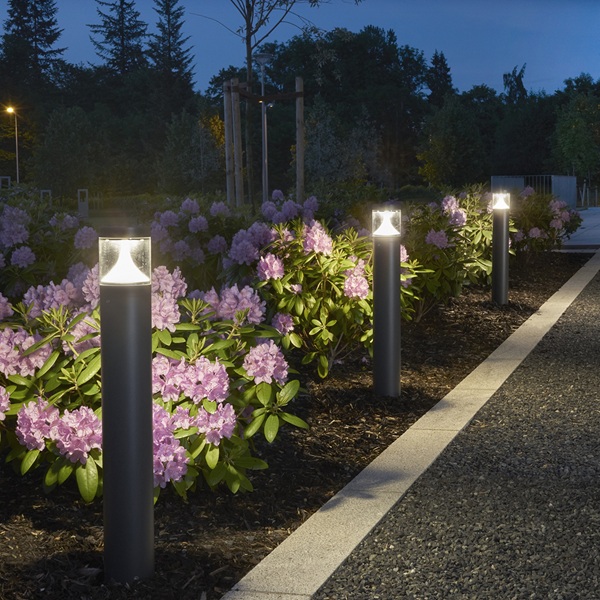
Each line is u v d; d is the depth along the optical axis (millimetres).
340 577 3176
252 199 14500
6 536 3424
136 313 2990
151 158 91438
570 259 15742
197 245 8070
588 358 7262
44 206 7703
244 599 2979
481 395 6016
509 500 3941
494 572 3193
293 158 57250
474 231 11281
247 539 3535
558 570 3195
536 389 6195
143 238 2990
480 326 8867
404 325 8750
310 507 3920
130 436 3027
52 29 109188
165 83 100250
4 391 3641
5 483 4023
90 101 107812
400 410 5664
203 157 67812
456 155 77812
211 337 4082
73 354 3873
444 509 3844
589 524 3627
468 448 4793
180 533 3555
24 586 3014
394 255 5812
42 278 7137
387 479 4250
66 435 3404
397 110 91500
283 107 87062
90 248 7230
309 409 5551
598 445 4805
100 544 3408
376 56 101312
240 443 3809
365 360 6852
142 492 3068
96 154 82375
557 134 68750
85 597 2961
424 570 3223
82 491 3436
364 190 11195
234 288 4340
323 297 6340
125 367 2994
